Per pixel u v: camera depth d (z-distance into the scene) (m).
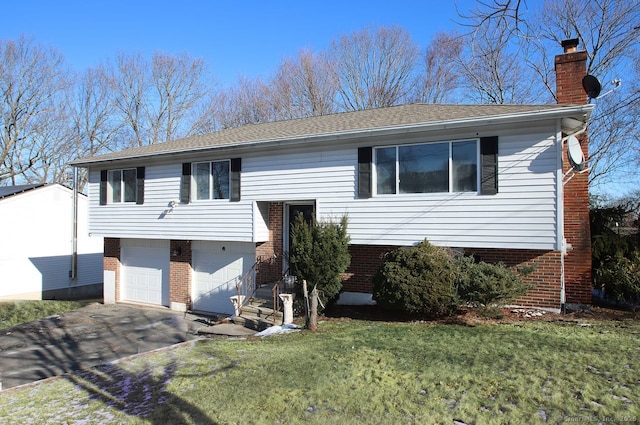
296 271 11.37
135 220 15.91
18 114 33.53
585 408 4.77
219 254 15.39
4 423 5.83
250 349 8.38
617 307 10.42
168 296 16.70
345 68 32.19
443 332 8.52
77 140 36.81
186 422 5.26
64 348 11.77
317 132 12.16
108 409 5.98
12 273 21.30
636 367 5.93
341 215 11.77
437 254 9.62
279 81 33.59
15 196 21.50
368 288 12.10
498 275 9.12
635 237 11.45
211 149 13.62
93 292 24.72
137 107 38.94
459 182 10.34
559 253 10.09
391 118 12.31
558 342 7.36
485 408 4.96
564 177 10.51
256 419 5.13
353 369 6.53
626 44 18.20
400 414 4.97
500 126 9.84
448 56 18.84
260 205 13.56
